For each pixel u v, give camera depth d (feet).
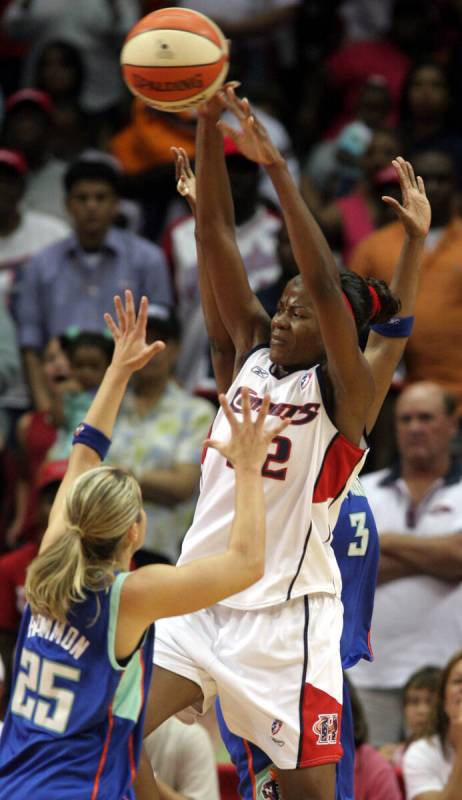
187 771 67.87
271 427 52.75
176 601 47.11
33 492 97.86
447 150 123.75
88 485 47.93
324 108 141.79
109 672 47.50
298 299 53.98
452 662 73.72
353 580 58.65
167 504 90.68
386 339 56.95
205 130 56.18
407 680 82.64
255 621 52.60
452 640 84.74
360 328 54.60
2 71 145.79
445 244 99.86
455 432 90.43
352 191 126.52
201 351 106.52
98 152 125.08
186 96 54.29
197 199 57.21
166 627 54.54
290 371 54.29
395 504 88.22
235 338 57.47
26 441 98.43
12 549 98.27
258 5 142.31
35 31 139.74
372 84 132.05
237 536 47.65
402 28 143.23
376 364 56.49
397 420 88.43
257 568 47.52
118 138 127.65
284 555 52.60
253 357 55.67
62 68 130.41
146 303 53.57
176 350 94.48
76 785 46.60
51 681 47.88
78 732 47.21
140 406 93.50
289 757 52.01
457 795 69.15
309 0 148.36
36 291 106.42
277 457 52.49
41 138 122.21
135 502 48.14
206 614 54.03
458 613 84.69
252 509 47.78
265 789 54.44
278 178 50.39
